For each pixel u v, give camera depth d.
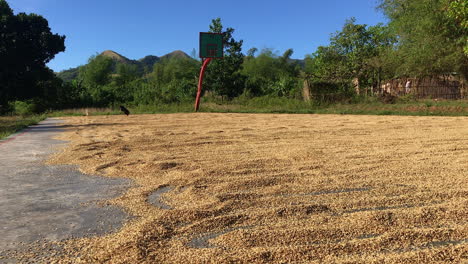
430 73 21.44
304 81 22.33
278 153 5.34
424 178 3.71
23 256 2.11
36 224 2.63
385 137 7.01
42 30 27.70
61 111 25.02
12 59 26.08
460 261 1.97
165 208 2.96
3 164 4.96
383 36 26.91
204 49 20.47
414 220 2.54
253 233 2.33
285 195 3.22
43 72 28.55
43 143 7.23
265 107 21.98
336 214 2.73
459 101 18.98
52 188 3.66
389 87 23.67
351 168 4.23
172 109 21.97
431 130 8.15
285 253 2.05
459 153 5.12
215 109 21.12
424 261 1.97
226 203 2.96
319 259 2.00
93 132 9.28
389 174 3.91
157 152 5.65
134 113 20.72
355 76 23.50
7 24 25.83
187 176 3.95
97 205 3.06
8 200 3.25
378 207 2.88
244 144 6.38
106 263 1.99
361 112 16.39
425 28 20.61
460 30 19.56
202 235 2.38
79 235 2.41
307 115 15.92
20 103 30.36
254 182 3.62
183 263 1.97
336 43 27.72
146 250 2.13
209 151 5.65
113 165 4.77
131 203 3.08
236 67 28.95
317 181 3.65
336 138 7.02
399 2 23.86
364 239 2.23
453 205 2.82
